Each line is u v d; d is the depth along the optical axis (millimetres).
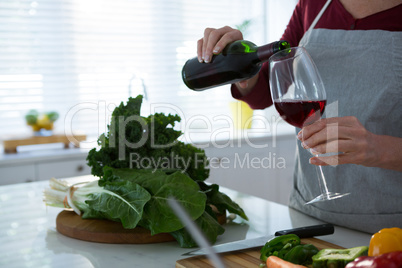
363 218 1165
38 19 2836
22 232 1137
